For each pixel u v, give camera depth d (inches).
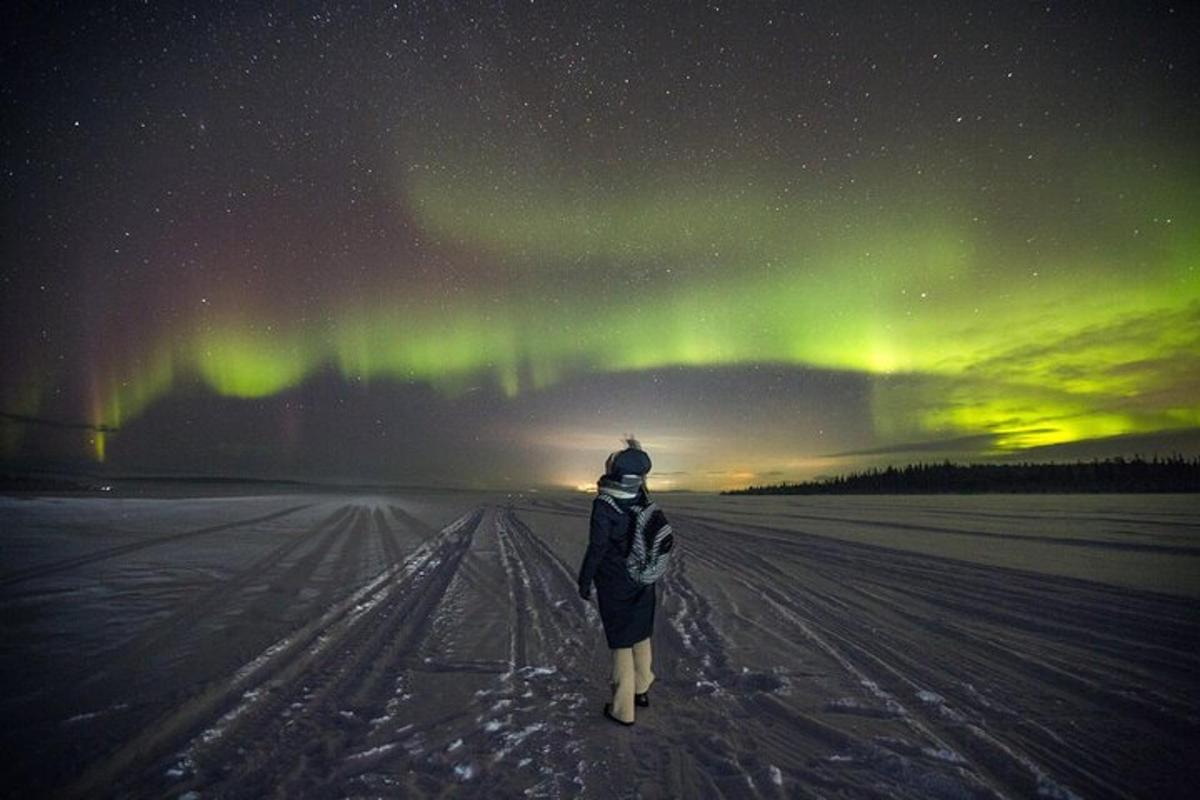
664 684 172.6
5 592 273.4
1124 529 518.9
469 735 137.6
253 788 114.3
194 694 158.7
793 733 139.3
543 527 627.5
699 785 116.7
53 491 1210.0
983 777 118.6
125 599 262.1
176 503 901.2
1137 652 194.1
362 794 112.8
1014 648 200.8
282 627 223.9
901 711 150.7
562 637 216.1
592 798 112.0
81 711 147.6
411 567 362.0
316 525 605.0
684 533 558.9
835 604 266.8
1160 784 116.4
